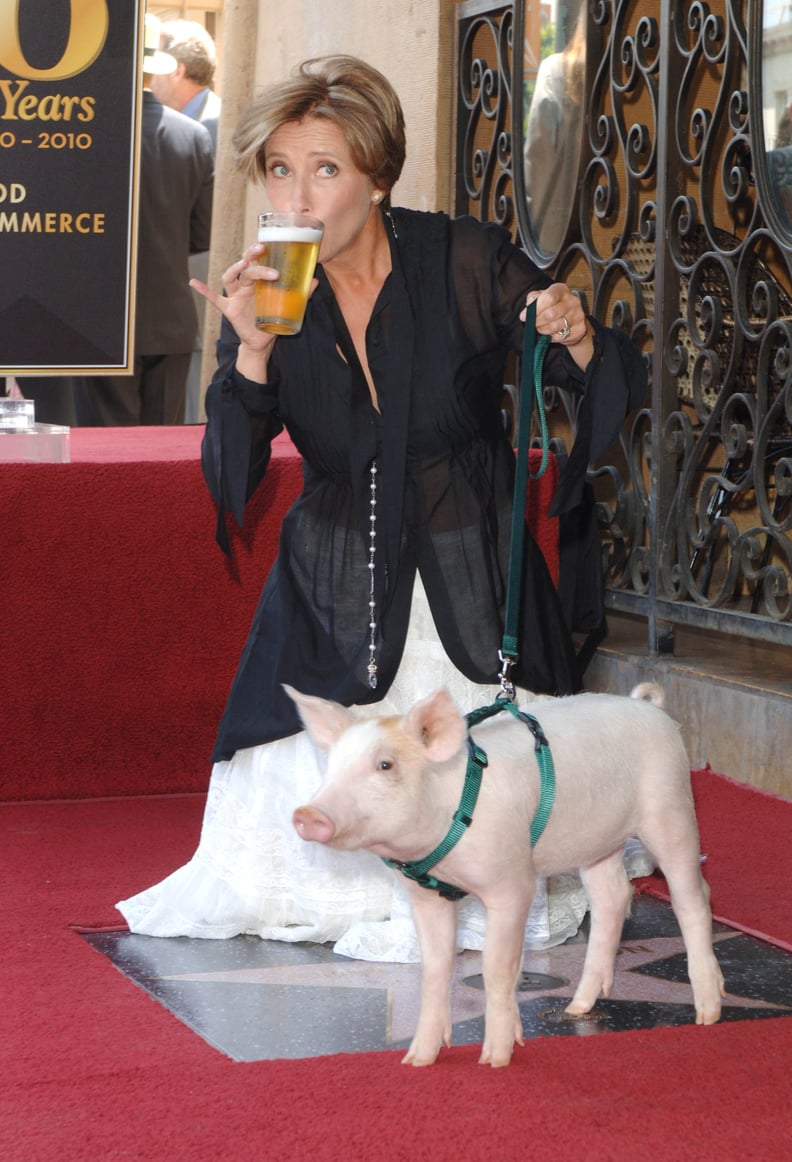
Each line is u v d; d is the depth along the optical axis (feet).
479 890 9.07
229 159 35.73
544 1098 8.75
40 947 12.32
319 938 12.51
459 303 11.12
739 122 18.79
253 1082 9.12
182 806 16.85
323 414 11.35
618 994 11.34
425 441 11.35
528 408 10.52
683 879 10.28
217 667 17.20
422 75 25.95
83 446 19.02
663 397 19.85
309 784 12.37
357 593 11.69
